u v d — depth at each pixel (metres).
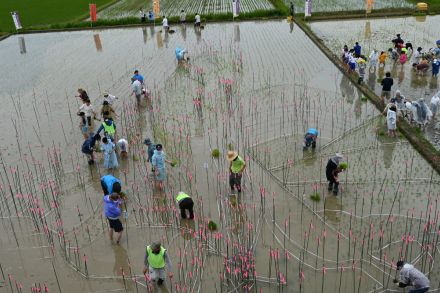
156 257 11.09
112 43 36.56
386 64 27.77
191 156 18.00
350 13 40.62
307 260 12.38
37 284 12.14
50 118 22.47
